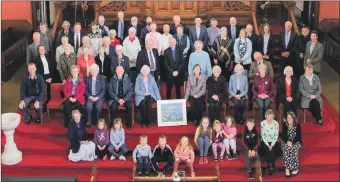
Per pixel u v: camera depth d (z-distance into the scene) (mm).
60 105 13539
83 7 16734
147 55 13664
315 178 12344
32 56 13945
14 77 15992
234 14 16531
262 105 13070
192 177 11695
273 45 15070
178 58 13578
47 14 17375
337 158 12789
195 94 13242
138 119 13703
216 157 12641
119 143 12680
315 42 14172
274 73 15000
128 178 12312
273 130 12383
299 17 17906
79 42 14461
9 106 14430
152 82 13273
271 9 17297
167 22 16625
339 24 17125
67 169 12586
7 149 12664
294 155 12305
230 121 12570
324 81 15602
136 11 16562
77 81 13156
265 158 12453
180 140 12164
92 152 12703
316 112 13344
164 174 12305
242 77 13141
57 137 13305
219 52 13969
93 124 13406
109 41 13773
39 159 12781
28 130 13344
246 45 13828
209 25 16453
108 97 13328
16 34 17156
